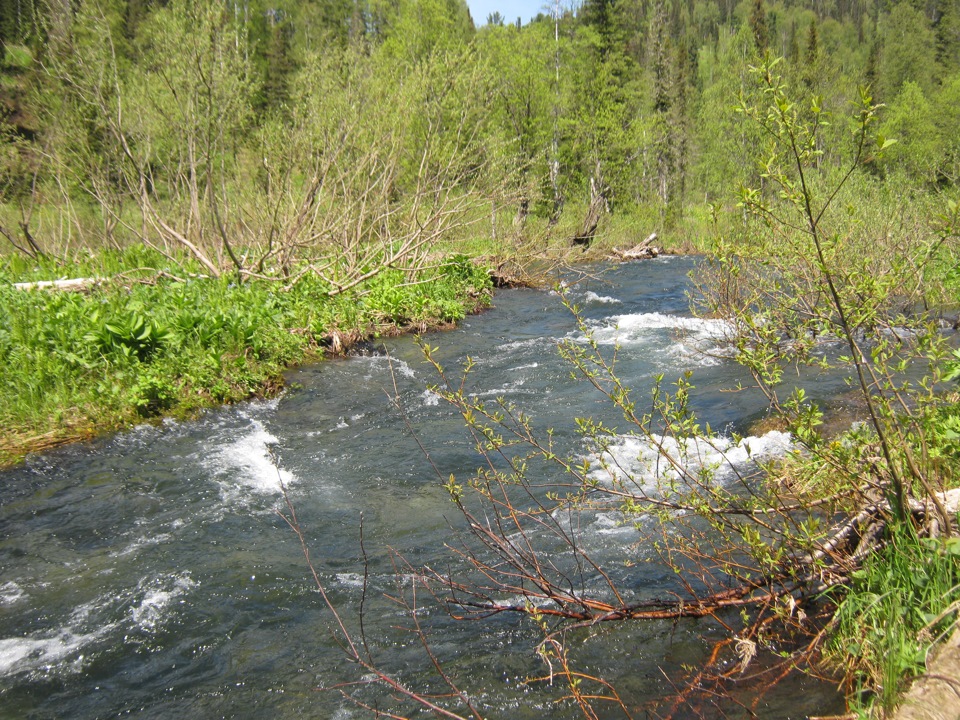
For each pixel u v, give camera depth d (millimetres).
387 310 13438
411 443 7734
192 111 14055
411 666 4160
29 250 17156
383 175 15102
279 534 5871
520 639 4320
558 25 36594
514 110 29688
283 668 4242
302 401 9195
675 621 4258
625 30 36281
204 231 15703
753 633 3980
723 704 3617
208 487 6711
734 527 4145
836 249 4602
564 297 4645
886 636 3473
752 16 36594
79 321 9500
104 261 14812
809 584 4164
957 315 10352
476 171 17734
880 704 3160
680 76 46094
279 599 4934
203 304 10961
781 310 5898
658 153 37688
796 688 3637
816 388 8344
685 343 11172
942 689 3033
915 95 29781
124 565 5398
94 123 16406
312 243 14109
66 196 16891
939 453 4066
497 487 6523
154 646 4492
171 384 8789
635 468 6570
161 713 3938
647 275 21125
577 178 32500
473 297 16188
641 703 3711
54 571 5332
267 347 10547
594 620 4086
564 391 9359
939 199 12633
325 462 7301
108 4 15180
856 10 96000
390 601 4828
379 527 5945
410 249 14711
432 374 10398
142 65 15031
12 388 8203
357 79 14508
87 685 4172
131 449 7543
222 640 4523
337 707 3893
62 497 6512
